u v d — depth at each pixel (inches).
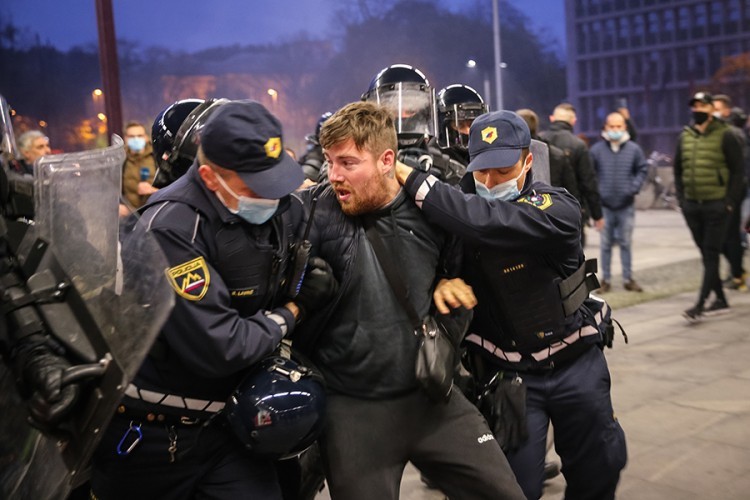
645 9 2805.1
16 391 69.5
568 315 104.3
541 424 107.3
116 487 85.4
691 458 157.5
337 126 88.2
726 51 2672.2
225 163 78.3
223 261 81.3
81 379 66.7
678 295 319.3
